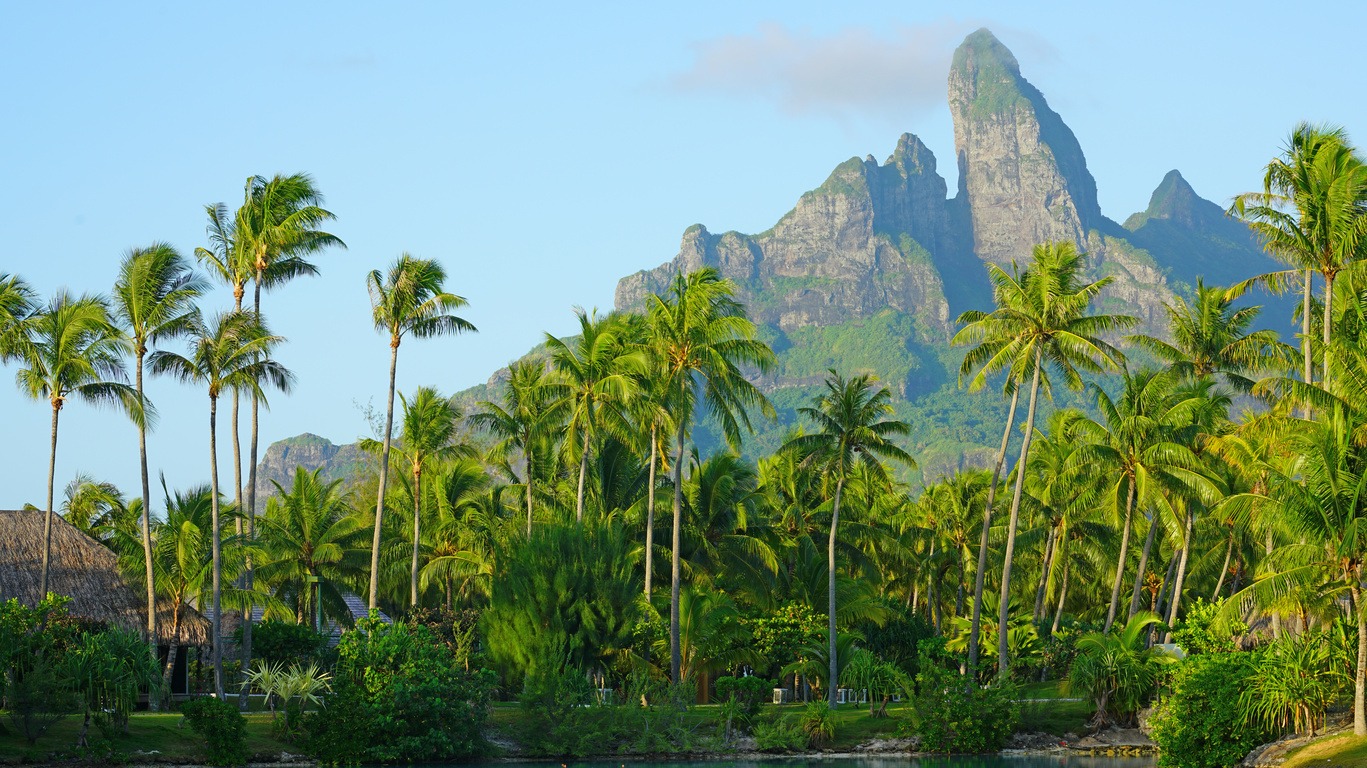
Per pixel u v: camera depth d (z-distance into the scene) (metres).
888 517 97.88
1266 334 68.88
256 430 64.56
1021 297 62.34
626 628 59.94
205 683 62.66
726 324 61.81
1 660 43.44
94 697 44.72
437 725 50.16
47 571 55.69
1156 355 73.44
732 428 62.88
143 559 60.81
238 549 61.00
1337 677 43.50
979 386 63.00
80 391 55.09
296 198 63.28
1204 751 45.53
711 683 70.56
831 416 66.75
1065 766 49.19
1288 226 53.31
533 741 53.28
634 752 53.69
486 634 59.25
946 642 70.44
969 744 54.94
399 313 62.25
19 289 58.28
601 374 66.94
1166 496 70.69
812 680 75.69
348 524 80.50
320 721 49.06
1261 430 52.75
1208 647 51.22
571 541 60.81
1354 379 46.25
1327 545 41.88
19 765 42.22
